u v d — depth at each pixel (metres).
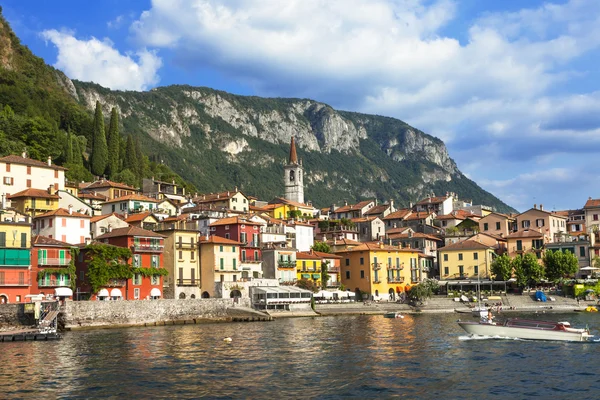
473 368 64.62
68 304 103.75
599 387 56.28
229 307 127.19
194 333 98.19
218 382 58.47
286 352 76.06
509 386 56.66
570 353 74.12
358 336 92.62
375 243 182.38
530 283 167.00
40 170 163.25
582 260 175.38
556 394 53.88
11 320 96.25
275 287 142.00
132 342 85.88
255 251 152.25
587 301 155.88
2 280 106.00
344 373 62.28
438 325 110.12
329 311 142.88
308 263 163.25
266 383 58.03
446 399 52.22
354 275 171.50
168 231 136.75
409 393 54.16
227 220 154.25
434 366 65.81
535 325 87.31
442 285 170.12
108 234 131.12
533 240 181.00
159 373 62.62
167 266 136.12
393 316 133.75
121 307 110.44
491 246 183.00
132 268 124.62
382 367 65.31
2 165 156.12
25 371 63.62
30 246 110.31
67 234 133.50
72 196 160.75
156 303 115.88
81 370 64.19
